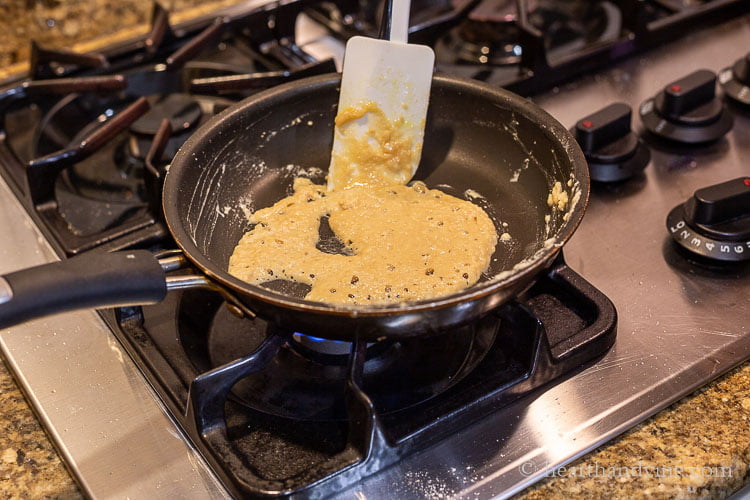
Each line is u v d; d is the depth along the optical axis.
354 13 0.99
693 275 0.70
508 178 0.74
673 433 0.60
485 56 0.93
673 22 0.93
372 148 0.73
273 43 0.94
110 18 1.00
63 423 0.62
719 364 0.63
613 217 0.75
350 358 0.58
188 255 0.58
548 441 0.59
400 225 0.70
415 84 0.71
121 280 0.55
